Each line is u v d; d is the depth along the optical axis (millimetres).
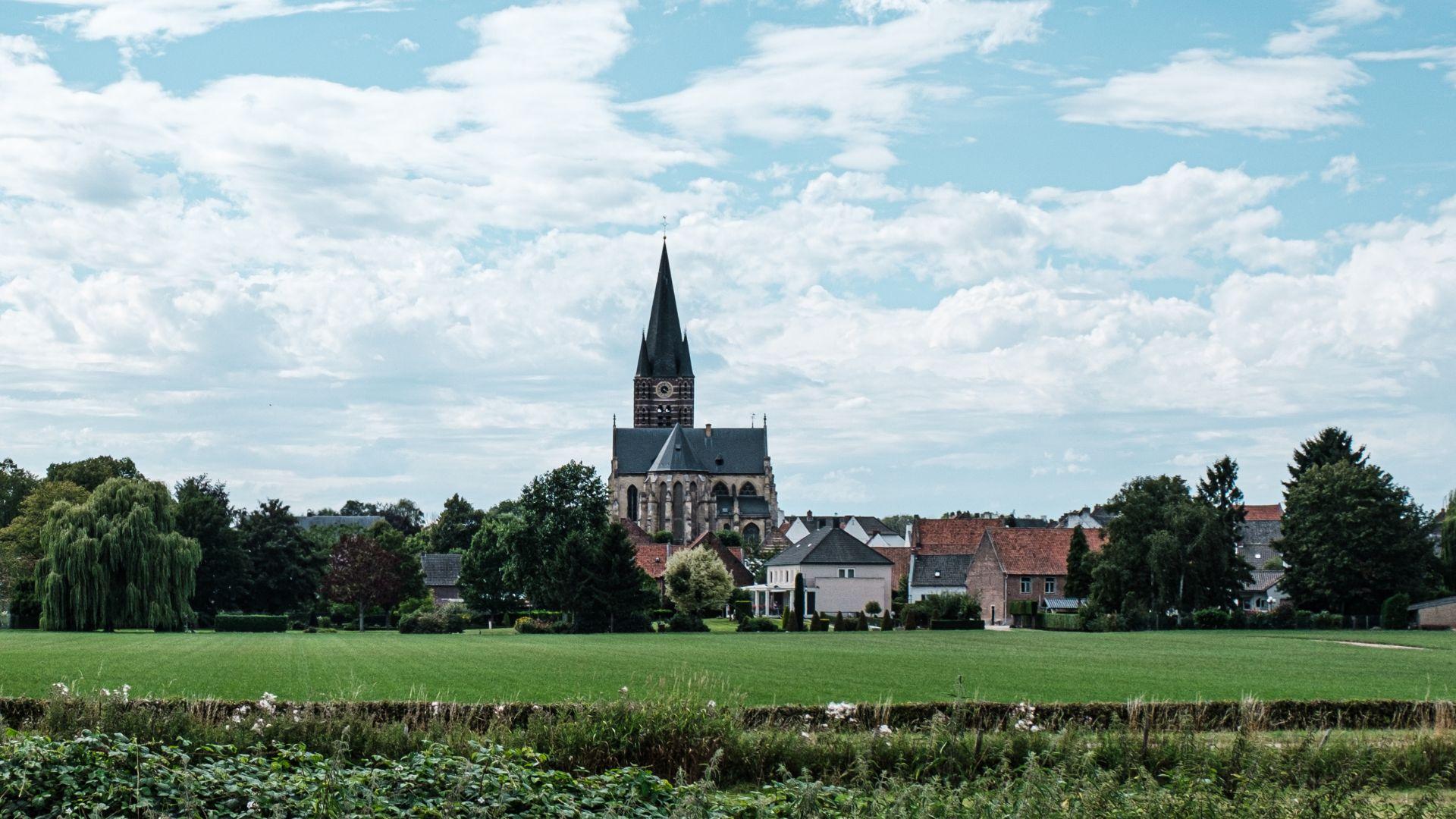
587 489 158625
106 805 19922
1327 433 166250
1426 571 133750
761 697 50000
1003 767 23609
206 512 147375
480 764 22719
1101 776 21016
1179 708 32219
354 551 145000
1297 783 21500
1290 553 132375
